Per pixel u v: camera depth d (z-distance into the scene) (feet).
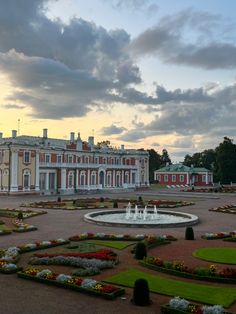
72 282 52.70
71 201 196.44
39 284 54.39
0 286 53.31
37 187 263.29
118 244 84.69
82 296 49.65
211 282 56.18
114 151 345.72
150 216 136.15
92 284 51.47
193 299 48.73
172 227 111.24
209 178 437.99
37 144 264.11
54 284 53.57
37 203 179.42
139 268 63.93
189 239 91.76
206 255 73.77
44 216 134.72
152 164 529.86
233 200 215.92
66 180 286.46
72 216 134.92
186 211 155.22
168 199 218.18
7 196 242.37
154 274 60.18
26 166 256.32
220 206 176.55
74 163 296.71
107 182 325.21
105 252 73.20
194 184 433.48
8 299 48.24
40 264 65.87
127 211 147.84
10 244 84.48
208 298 49.08
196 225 116.67
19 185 251.60
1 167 252.83
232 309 45.85
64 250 78.23
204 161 546.67
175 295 50.24
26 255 73.56
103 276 59.11
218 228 110.93
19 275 57.47
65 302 47.42
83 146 311.47
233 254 74.90
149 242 82.89
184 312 43.09
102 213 140.36
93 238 91.25
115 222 112.27
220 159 418.72
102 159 329.93
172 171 432.66
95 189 305.94
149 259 65.57
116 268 64.08
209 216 139.33
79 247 81.35
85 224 115.75
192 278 57.62
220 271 57.72
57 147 285.23
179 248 81.30
